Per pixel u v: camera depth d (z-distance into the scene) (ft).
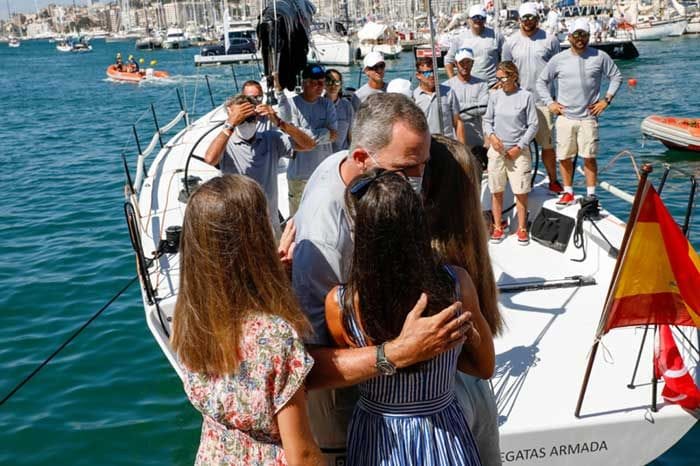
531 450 11.40
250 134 15.39
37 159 55.21
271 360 6.27
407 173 7.37
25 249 31.63
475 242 8.13
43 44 439.22
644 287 10.48
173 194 22.00
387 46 97.76
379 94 7.63
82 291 26.05
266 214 6.51
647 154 50.65
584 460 11.59
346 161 7.75
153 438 16.81
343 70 93.04
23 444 16.76
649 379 12.40
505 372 12.87
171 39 231.91
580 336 13.97
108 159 53.42
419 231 6.55
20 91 121.19
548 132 20.57
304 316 6.64
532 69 21.08
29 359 20.97
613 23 133.80
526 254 18.04
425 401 7.09
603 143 55.11
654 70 99.60
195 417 17.56
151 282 16.19
